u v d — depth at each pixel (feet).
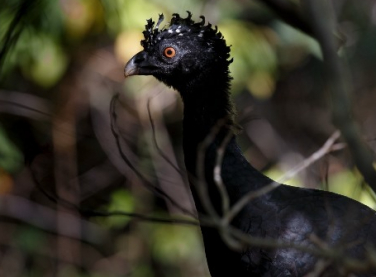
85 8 38.60
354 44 49.90
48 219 49.85
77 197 49.03
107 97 46.91
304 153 51.72
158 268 48.91
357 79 49.49
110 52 45.70
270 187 21.89
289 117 52.54
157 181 46.19
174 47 28.27
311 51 46.14
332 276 23.03
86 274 49.47
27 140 47.98
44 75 40.88
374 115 48.83
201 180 20.52
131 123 47.19
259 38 42.39
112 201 46.47
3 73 39.73
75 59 45.55
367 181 17.30
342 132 17.33
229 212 19.95
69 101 46.83
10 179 44.16
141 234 48.55
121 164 46.70
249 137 51.57
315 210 24.91
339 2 50.01
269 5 19.02
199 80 27.89
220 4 42.19
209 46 28.07
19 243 49.78
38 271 50.01
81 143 50.06
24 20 29.76
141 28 39.14
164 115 48.91
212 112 27.45
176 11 39.86
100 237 49.93
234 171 26.17
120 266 49.21
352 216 24.47
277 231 24.81
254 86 42.83
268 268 24.63
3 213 49.62
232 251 25.18
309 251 18.71
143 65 28.73
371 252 19.77
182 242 46.83
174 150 49.85
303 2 17.42
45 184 49.78
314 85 51.93
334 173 39.29
